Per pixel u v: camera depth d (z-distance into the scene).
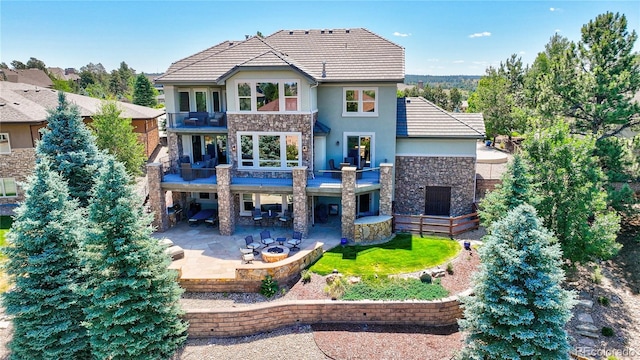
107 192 13.58
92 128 31.12
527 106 43.81
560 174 18.45
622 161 22.81
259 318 15.58
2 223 25.12
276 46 25.94
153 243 14.48
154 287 14.26
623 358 14.96
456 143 23.83
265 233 20.72
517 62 59.69
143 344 13.65
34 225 13.62
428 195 24.80
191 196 25.36
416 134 23.81
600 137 24.39
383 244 20.70
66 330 14.15
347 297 16.23
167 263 14.65
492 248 12.42
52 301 13.77
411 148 24.30
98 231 13.38
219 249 20.42
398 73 22.72
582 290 19.12
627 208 22.38
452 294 16.38
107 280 13.55
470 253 19.48
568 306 11.74
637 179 23.17
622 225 25.09
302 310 15.90
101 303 13.37
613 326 16.66
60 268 14.04
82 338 14.45
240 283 17.39
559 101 25.31
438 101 75.44
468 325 12.84
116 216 13.43
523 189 18.25
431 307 15.66
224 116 24.28
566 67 25.89
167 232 22.81
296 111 22.23
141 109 43.59
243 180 22.80
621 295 18.75
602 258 19.72
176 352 14.66
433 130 23.97
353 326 15.76
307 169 22.12
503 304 12.07
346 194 20.95
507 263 12.02
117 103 35.94
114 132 29.50
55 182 14.60
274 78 21.97
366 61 23.95
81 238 13.88
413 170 24.56
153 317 14.06
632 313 17.45
